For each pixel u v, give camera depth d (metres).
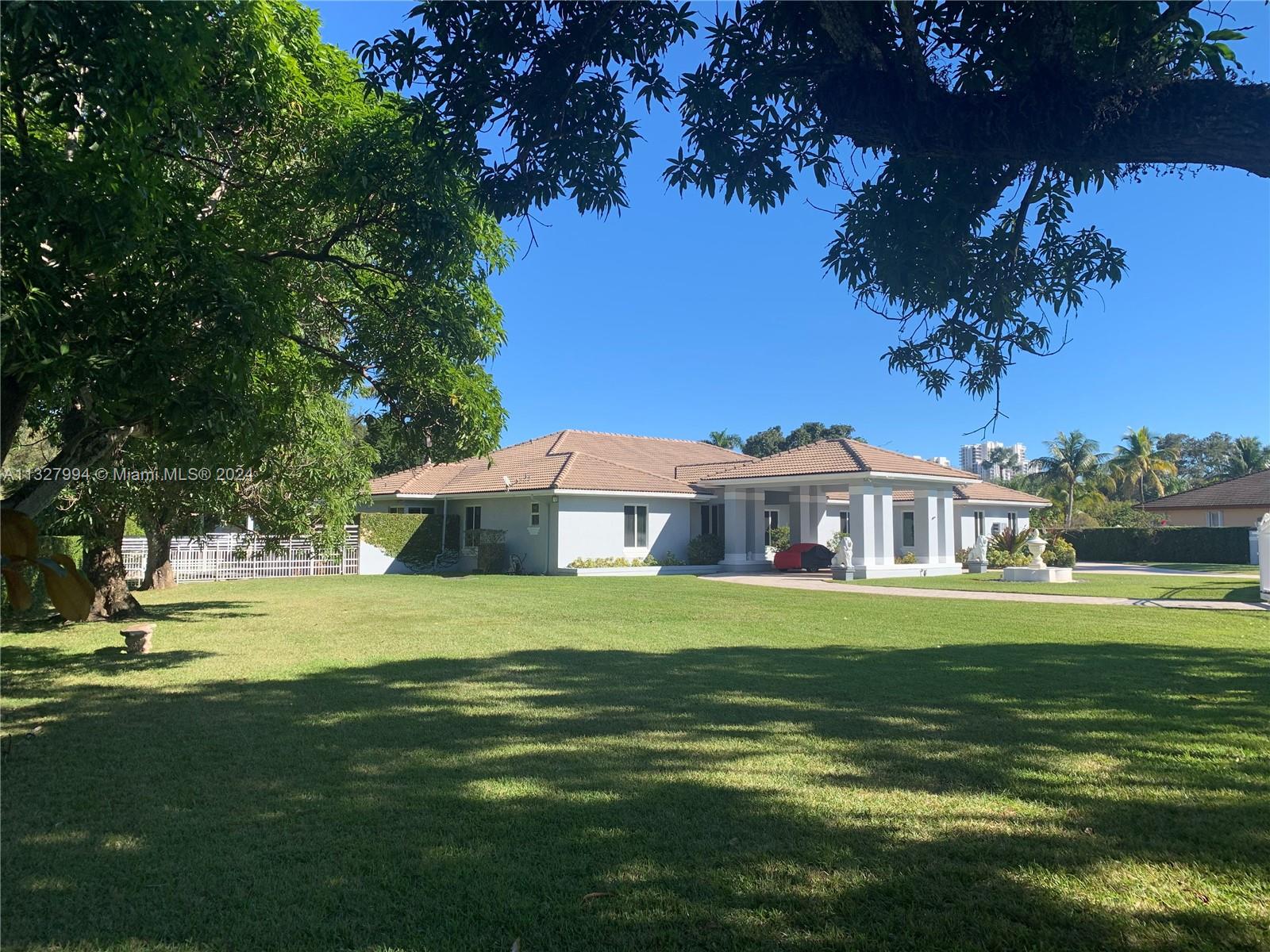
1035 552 24.80
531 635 12.12
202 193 7.97
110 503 13.48
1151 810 4.59
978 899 3.53
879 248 4.63
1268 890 3.60
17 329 4.30
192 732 6.34
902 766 5.44
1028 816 4.50
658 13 4.40
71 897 3.59
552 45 4.52
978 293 4.64
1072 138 3.37
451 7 4.34
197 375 5.52
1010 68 3.51
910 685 8.13
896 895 3.57
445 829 4.34
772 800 4.77
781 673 8.88
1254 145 3.09
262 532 15.65
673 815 4.54
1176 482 65.94
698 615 14.84
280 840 4.21
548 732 6.34
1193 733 6.23
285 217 8.52
